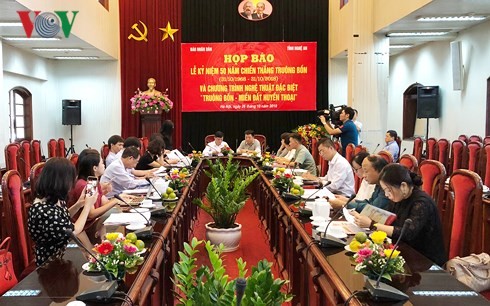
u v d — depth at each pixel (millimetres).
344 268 1905
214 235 4523
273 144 10125
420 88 8977
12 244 2809
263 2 9898
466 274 2094
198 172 6285
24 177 6121
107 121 10195
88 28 7824
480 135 7586
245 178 5152
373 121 8211
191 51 9930
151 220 2826
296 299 2895
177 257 3154
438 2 5957
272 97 10016
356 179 4645
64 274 1816
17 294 1624
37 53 9102
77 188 3090
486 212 3641
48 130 9984
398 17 6977
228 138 10148
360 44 8148
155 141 5895
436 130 9375
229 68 9953
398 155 7297
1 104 7016
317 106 10078
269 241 4754
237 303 1376
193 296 1551
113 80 10125
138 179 4676
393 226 2375
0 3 5324
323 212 2713
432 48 9320
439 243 2332
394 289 1590
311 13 9977
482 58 7438
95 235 2453
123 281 1757
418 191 2410
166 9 9922
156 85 10031
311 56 9945
